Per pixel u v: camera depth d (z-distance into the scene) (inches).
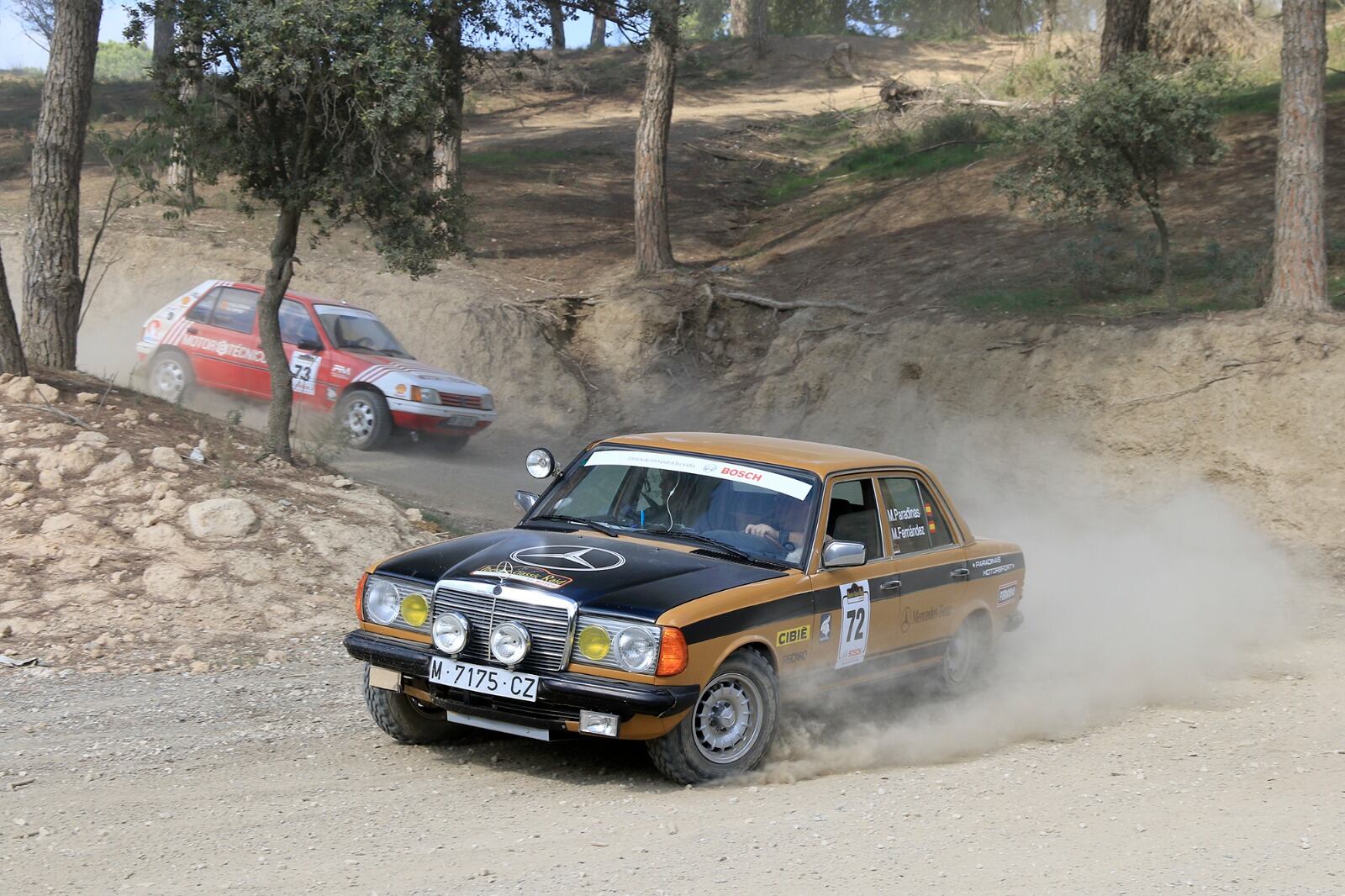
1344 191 860.0
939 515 311.7
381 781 233.6
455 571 241.3
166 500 408.8
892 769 254.5
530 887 176.4
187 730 265.7
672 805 221.1
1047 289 836.0
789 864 188.7
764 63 2034.9
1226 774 255.1
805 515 263.6
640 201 1015.6
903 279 927.0
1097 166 713.0
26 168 1171.3
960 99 1406.3
